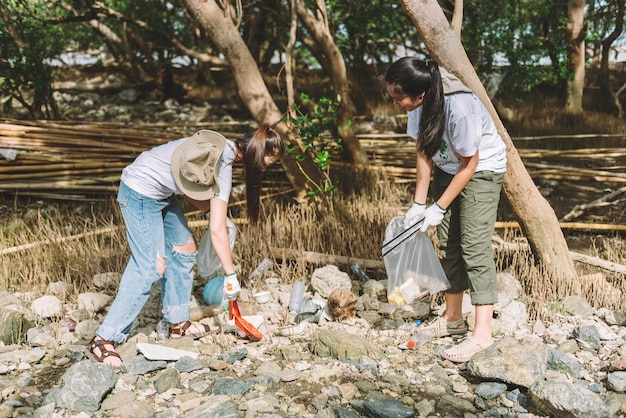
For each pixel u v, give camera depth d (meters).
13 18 9.36
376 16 10.46
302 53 14.95
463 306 4.16
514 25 10.12
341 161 7.23
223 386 3.22
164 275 3.76
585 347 3.70
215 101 13.73
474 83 4.18
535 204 4.38
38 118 9.71
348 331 3.93
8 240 5.45
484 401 3.15
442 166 3.55
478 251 3.48
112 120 12.08
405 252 3.69
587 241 5.69
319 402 3.09
